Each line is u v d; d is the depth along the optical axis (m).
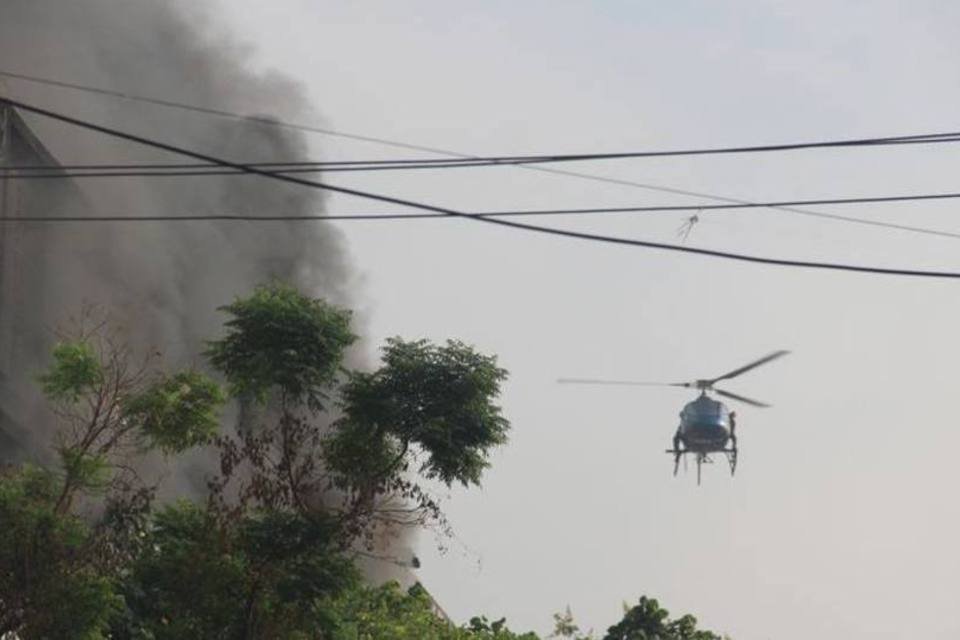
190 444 97.31
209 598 98.94
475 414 102.50
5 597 88.12
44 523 88.56
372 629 132.25
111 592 90.56
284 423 102.31
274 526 99.31
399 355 103.81
